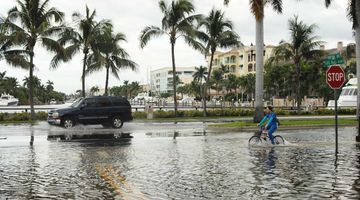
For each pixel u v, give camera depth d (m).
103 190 8.90
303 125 27.97
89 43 40.53
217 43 42.91
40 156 14.29
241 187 9.08
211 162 12.75
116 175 10.65
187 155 14.38
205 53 41.41
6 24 35.09
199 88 137.38
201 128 27.72
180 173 10.88
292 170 11.16
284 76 89.19
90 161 13.09
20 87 139.75
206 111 44.75
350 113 50.19
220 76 128.75
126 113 28.44
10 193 8.65
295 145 17.23
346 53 58.34
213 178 10.15
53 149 16.28
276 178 10.05
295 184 9.33
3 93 132.12
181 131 25.31
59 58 38.47
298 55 49.16
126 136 21.98
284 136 21.53
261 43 28.86
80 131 25.52
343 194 8.32
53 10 36.44
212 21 42.22
